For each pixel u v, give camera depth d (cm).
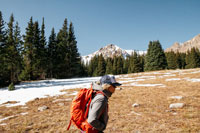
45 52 4353
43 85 2417
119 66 7806
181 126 489
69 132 501
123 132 479
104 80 186
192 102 782
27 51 3838
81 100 184
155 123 533
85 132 176
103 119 177
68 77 4797
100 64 7031
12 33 3250
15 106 981
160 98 930
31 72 4044
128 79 2459
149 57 5306
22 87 2266
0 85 2677
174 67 7144
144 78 2403
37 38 4050
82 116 178
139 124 534
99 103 169
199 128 458
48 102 1040
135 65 6234
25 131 525
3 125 599
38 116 704
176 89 1210
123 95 1112
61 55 4756
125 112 692
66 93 1414
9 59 2983
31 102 1078
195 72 2423
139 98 973
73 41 5109
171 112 651
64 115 693
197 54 7550
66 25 5097
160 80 1917
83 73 8388
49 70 4681
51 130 518
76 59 5147
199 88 1176
